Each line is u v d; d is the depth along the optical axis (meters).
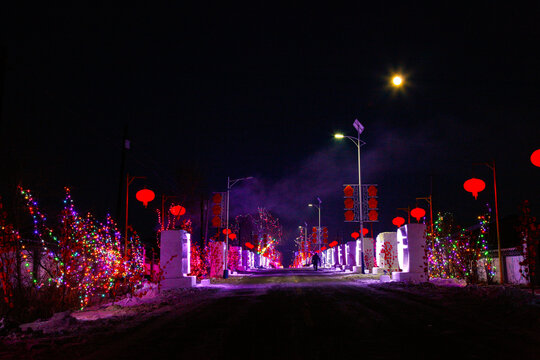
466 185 18.75
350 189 36.94
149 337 10.23
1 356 8.73
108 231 23.64
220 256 39.84
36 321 13.45
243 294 21.08
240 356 8.00
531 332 9.70
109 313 15.24
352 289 22.28
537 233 18.00
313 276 39.75
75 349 9.20
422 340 8.96
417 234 25.97
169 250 26.81
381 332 9.91
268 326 11.19
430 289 20.58
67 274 17.50
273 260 89.06
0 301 15.31
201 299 19.23
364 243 41.25
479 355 7.66
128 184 25.30
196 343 9.32
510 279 23.16
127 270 23.89
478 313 12.65
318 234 79.31
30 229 21.31
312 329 10.52
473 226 33.84
